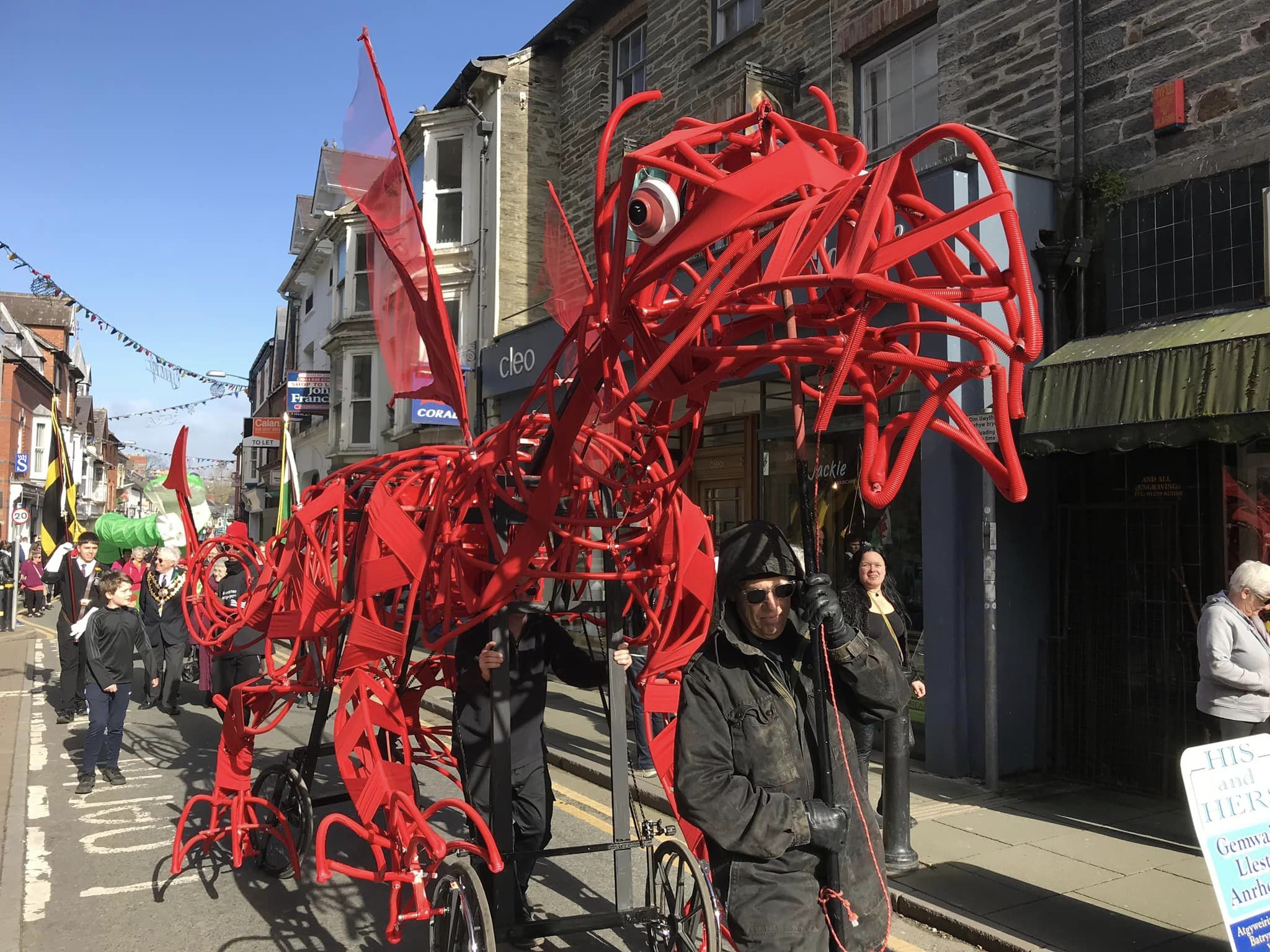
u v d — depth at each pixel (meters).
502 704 3.52
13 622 19.58
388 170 3.42
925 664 6.82
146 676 10.23
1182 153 6.03
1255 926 2.95
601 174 2.38
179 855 4.93
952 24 7.65
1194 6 5.98
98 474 57.62
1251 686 4.61
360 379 20.34
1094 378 5.54
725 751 2.39
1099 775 6.44
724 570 2.52
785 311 2.10
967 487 6.59
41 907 4.70
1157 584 6.21
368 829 3.39
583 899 4.76
